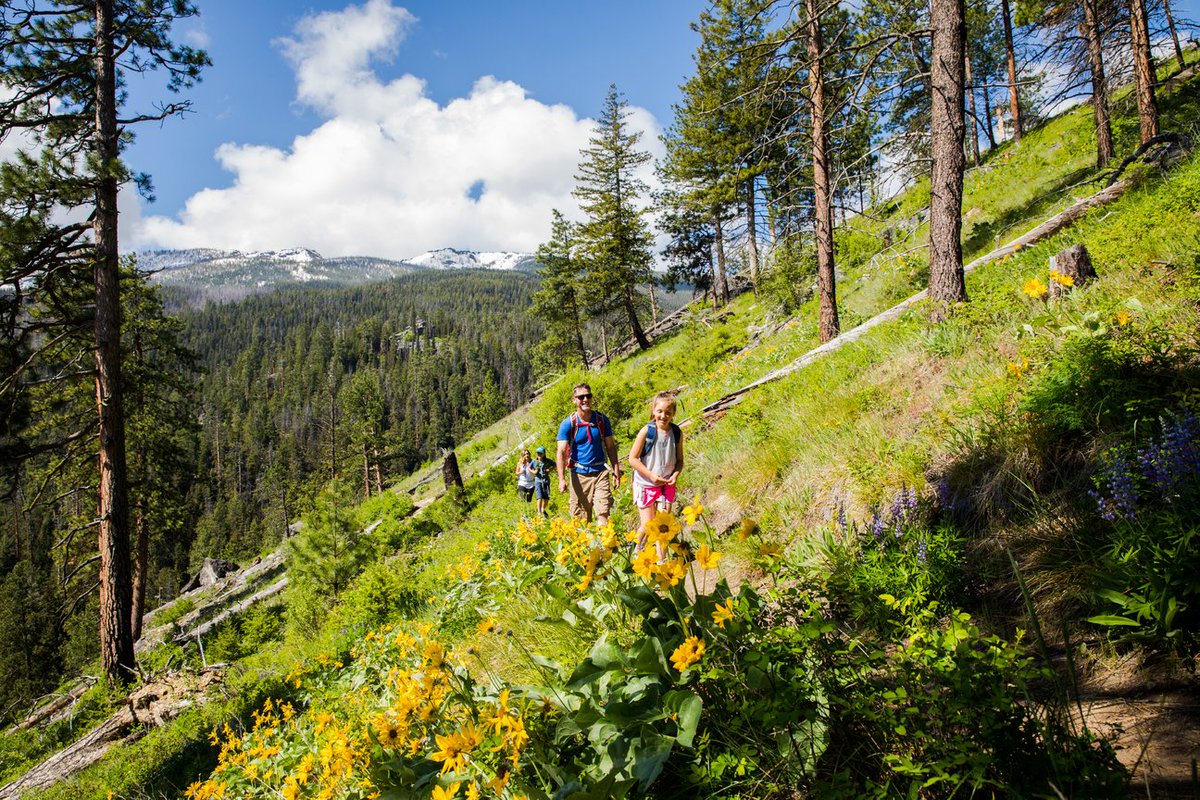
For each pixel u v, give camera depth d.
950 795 1.49
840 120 8.75
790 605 2.27
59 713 12.45
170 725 8.84
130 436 21.30
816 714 1.82
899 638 2.24
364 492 60.72
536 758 2.17
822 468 4.96
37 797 7.87
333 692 6.28
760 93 8.99
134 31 11.81
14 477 11.33
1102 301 4.47
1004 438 3.46
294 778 3.13
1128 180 8.60
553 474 12.54
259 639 13.64
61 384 13.55
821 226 10.74
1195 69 16.55
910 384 5.52
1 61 11.20
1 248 10.20
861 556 3.27
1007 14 21.02
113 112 11.59
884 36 6.96
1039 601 2.54
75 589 21.52
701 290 44.28
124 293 21.64
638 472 4.84
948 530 2.94
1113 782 1.34
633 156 35.16
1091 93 13.74
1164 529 2.10
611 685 2.31
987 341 5.21
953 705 1.51
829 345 9.19
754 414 7.71
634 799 1.91
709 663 2.02
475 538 11.27
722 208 29.48
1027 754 1.52
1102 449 2.89
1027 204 13.94
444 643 5.28
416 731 2.51
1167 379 2.97
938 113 6.66
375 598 9.16
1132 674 1.98
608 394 15.23
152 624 28.25
